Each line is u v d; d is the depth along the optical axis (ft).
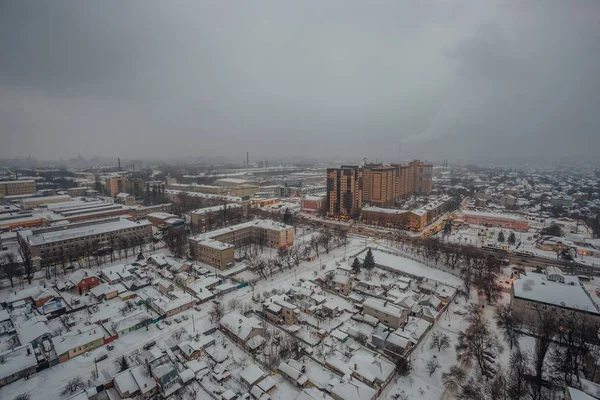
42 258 531.50
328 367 303.68
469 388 277.85
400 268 549.54
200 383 276.41
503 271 557.33
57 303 393.70
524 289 406.62
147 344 326.03
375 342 335.47
